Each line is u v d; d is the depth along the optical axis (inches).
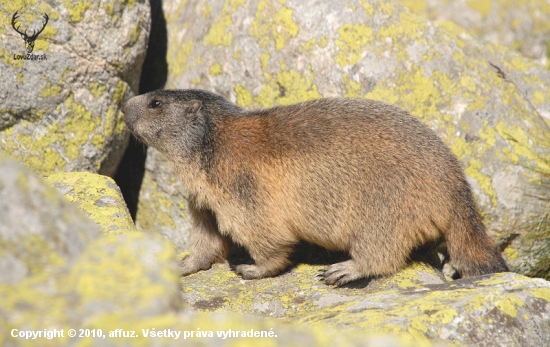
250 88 827.4
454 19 1146.0
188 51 872.9
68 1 767.1
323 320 483.8
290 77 815.7
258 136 671.8
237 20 840.3
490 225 777.6
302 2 826.2
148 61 906.7
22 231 366.9
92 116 797.9
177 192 852.0
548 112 863.7
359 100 687.1
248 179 661.3
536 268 783.1
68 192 679.1
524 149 792.9
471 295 512.7
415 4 1155.9
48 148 781.9
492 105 810.8
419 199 633.0
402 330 444.8
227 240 725.3
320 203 647.1
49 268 364.2
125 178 890.1
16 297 338.0
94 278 354.0
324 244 671.1
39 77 765.9
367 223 639.1
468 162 781.3
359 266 643.5
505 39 1147.9
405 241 642.2
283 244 663.8
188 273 695.7
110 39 793.6
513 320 489.7
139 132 713.0
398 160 637.3
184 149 693.3
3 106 759.7
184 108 695.7
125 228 601.3
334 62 809.5
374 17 824.9
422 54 820.0
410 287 583.5
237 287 644.1
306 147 652.1
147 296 345.4
